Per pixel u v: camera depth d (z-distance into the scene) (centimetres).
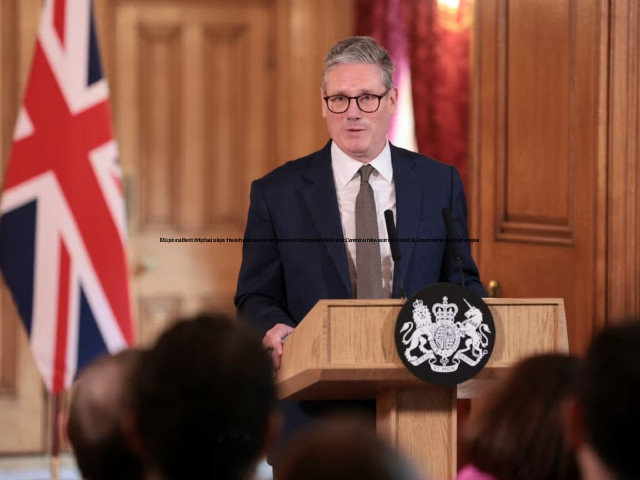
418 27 891
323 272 457
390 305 362
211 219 1025
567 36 688
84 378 252
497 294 745
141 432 207
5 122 962
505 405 254
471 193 767
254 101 1026
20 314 736
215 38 1024
